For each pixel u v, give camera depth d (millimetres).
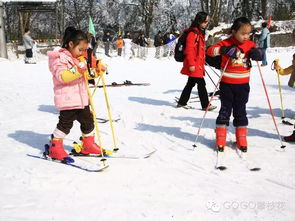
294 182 3396
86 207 2857
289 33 26984
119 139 4871
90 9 36469
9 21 30438
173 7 36844
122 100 7836
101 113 6488
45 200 2984
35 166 3807
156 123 5758
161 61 20188
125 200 2986
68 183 3346
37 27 36094
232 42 4141
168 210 2795
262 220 2666
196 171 3707
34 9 23109
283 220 2672
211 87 9773
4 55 18938
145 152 4328
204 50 6586
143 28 37438
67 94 3844
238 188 3268
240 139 4281
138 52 21938
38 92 9016
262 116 6094
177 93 8836
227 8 35844
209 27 30953
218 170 3709
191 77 6688
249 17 34031
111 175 3559
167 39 22047
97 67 3979
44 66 16406
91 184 3328
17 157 4133
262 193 3158
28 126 5648
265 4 32625
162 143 4684
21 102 7684
